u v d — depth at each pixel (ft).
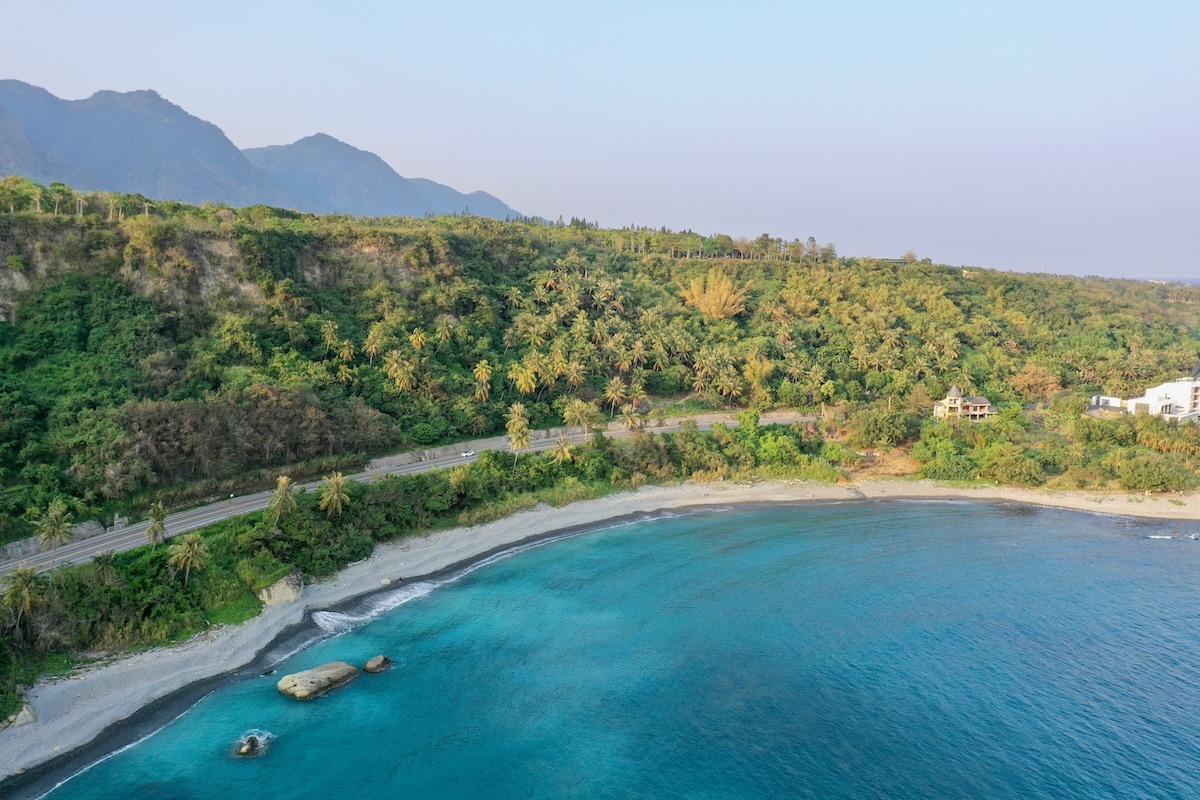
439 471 411.13
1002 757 222.89
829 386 617.21
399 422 467.93
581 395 560.61
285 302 510.58
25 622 242.78
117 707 231.30
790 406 619.26
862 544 389.60
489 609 310.65
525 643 284.20
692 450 489.67
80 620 254.27
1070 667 271.08
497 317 615.16
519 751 224.12
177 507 353.72
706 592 330.13
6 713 216.95
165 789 203.72
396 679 258.78
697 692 254.68
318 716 237.66
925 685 259.39
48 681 234.79
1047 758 222.48
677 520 423.64
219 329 467.93
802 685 259.19
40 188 528.63
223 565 302.04
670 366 626.23
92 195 564.71
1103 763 220.43
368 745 224.74
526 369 538.06
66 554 297.94
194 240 499.92
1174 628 299.79
